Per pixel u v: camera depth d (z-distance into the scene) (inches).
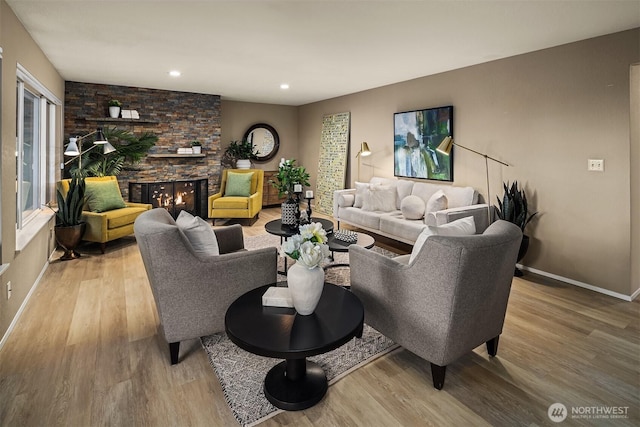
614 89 122.9
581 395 75.6
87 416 68.1
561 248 141.1
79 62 166.6
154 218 88.1
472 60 159.0
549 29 119.3
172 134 248.5
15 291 105.2
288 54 151.3
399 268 78.9
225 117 289.6
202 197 264.2
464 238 69.2
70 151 160.6
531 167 148.5
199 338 96.4
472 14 107.7
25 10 107.3
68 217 161.0
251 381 78.9
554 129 139.9
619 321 108.7
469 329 75.6
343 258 166.4
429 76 190.2
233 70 180.9
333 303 78.0
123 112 222.7
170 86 227.0
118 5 103.3
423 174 196.4
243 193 249.9
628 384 79.2
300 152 320.2
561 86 136.8
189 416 68.7
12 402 71.4
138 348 91.8
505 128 156.8
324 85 219.8
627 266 123.6
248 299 79.9
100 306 116.0
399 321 80.7
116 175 232.4
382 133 224.5
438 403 72.8
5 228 97.1
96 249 180.7
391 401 73.4
